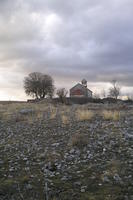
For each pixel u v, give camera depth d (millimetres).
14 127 15633
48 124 15477
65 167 7207
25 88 92000
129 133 10609
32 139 11531
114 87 78250
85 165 7219
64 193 5469
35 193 5605
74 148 9078
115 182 5793
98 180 6031
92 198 5125
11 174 6938
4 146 10523
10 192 5750
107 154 8039
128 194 5168
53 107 28203
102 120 15242
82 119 15680
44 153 8836
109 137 10219
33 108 27594
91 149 8781
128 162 7039
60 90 66812
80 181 6062
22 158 8461
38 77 91188
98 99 53219
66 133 12117
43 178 6445
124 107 27250
